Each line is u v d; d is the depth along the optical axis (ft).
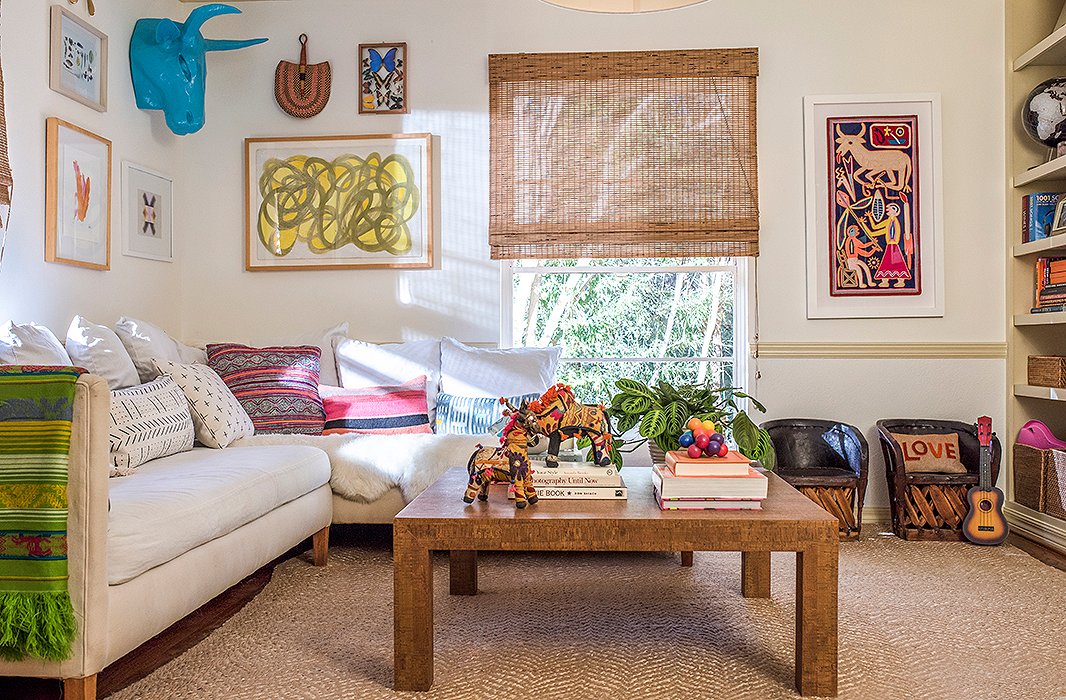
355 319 15.06
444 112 14.93
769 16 14.57
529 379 13.44
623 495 7.80
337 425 12.64
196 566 7.73
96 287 12.41
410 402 12.87
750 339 14.57
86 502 6.26
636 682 7.24
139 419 9.64
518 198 14.69
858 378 14.51
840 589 10.24
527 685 7.18
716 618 8.95
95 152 12.26
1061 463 12.56
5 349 9.12
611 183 14.60
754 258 14.58
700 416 8.95
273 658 7.80
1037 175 13.41
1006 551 12.30
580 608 9.32
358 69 14.99
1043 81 13.84
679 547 6.94
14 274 10.60
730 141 14.49
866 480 13.01
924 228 14.42
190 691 7.04
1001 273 14.37
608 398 15.25
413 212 14.92
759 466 9.67
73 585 6.24
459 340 14.92
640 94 14.58
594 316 15.29
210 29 15.15
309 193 15.05
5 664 6.29
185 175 15.19
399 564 7.06
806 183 14.51
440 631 8.54
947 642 8.31
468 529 7.02
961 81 14.38
